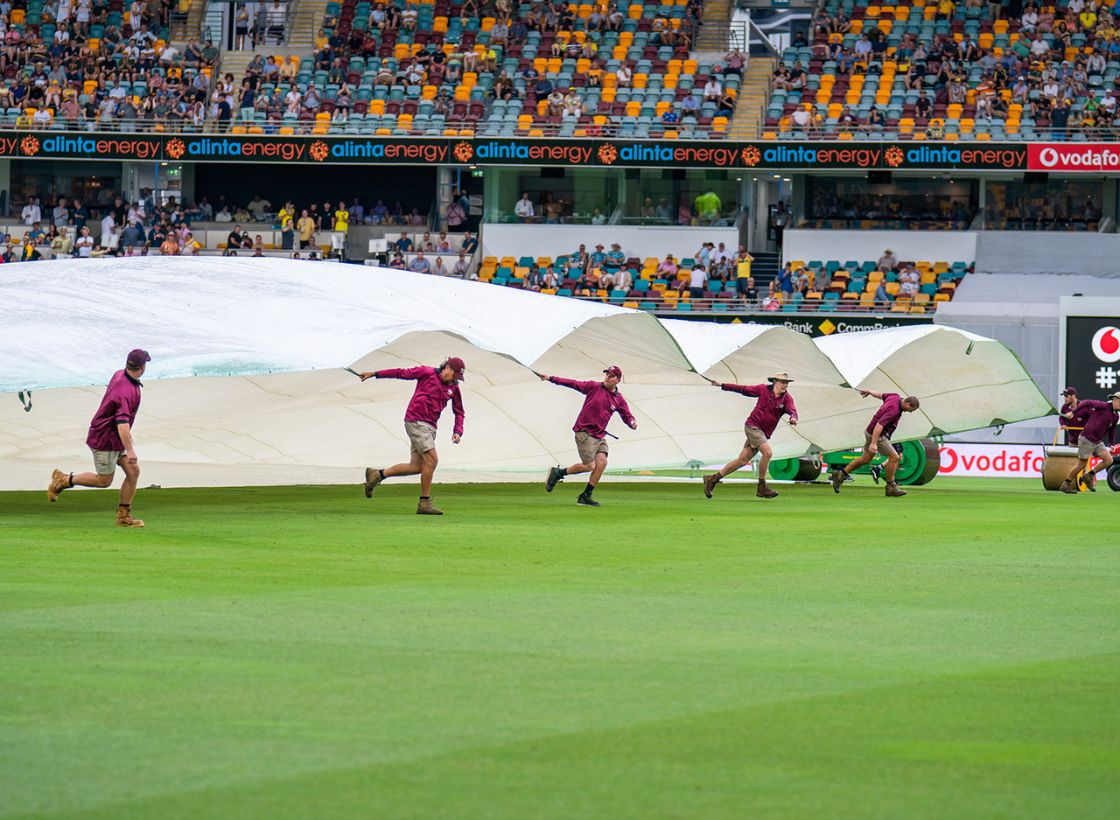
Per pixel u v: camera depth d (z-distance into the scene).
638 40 82.75
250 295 31.94
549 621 15.23
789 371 39.75
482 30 83.75
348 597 16.84
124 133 75.94
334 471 43.06
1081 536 26.06
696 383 41.09
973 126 74.69
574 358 37.81
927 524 28.47
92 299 30.94
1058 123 73.88
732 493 38.44
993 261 73.12
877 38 80.38
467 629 14.64
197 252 76.06
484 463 40.38
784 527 27.31
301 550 21.83
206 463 39.88
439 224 79.06
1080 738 10.38
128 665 12.53
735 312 70.31
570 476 44.94
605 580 18.81
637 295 72.69
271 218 79.81
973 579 19.45
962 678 12.45
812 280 72.19
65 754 9.63
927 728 10.63
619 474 46.22
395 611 15.78
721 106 77.56
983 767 9.59
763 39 89.00
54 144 76.25
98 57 81.31
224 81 78.94
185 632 14.23
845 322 69.00
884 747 10.08
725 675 12.44
